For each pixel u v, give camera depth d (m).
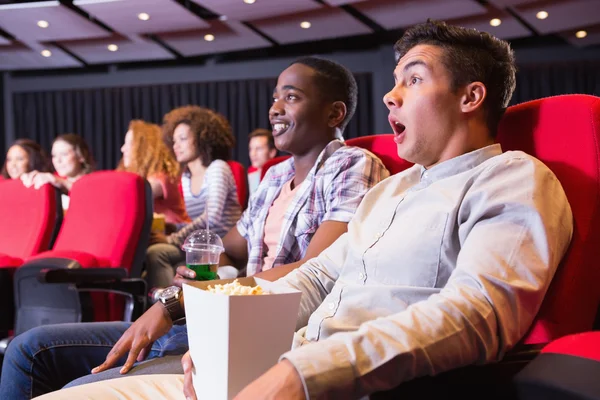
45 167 4.18
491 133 1.21
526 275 0.95
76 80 8.94
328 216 1.64
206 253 1.61
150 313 1.36
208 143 3.73
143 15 6.75
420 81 1.19
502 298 0.93
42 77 9.00
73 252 2.55
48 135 9.05
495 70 1.18
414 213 1.15
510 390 0.82
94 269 2.40
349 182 1.66
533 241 0.98
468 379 0.90
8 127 9.09
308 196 1.73
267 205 1.89
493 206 1.01
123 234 2.61
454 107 1.17
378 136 1.80
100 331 1.60
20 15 6.79
